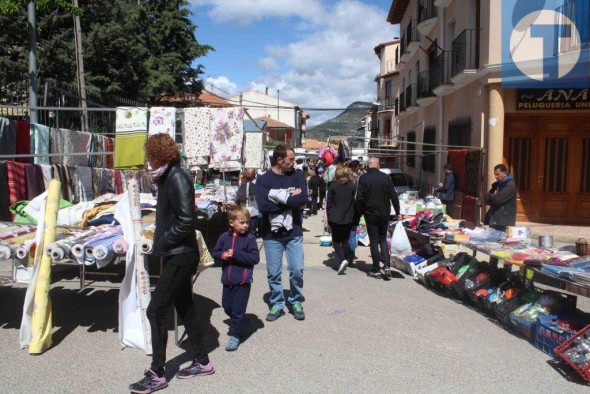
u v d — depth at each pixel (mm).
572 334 4281
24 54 18031
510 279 5652
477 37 12734
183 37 27312
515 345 4699
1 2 9141
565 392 3762
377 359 4332
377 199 7086
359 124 66500
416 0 21375
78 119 10586
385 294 6418
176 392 3689
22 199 6129
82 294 6027
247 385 3816
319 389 3766
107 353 4383
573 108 11375
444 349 4578
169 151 3684
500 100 11523
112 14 22391
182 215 3598
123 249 4277
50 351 4410
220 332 4977
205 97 47719
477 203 10203
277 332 4973
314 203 16359
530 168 12195
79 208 5906
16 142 6465
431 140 17922
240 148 7895
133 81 22812
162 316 3715
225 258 4477
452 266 6594
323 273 7613
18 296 5918
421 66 20594
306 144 76750
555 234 10867
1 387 3715
